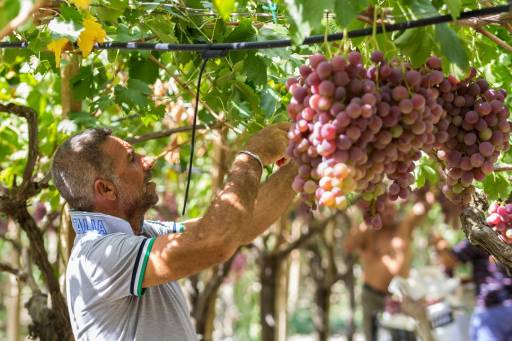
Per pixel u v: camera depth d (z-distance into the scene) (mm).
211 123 3383
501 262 2180
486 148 1852
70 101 3455
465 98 1867
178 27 2701
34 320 3295
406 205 7586
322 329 7371
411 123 1660
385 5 1924
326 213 7105
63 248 3383
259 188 2566
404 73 1705
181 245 2244
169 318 2553
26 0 1460
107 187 2564
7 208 3121
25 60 3230
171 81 3557
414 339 6789
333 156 1619
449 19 1763
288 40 2088
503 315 5297
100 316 2439
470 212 2221
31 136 3109
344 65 1650
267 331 5965
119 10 2549
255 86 2832
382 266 6988
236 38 2535
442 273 6539
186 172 4973
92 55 3521
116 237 2422
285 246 6766
